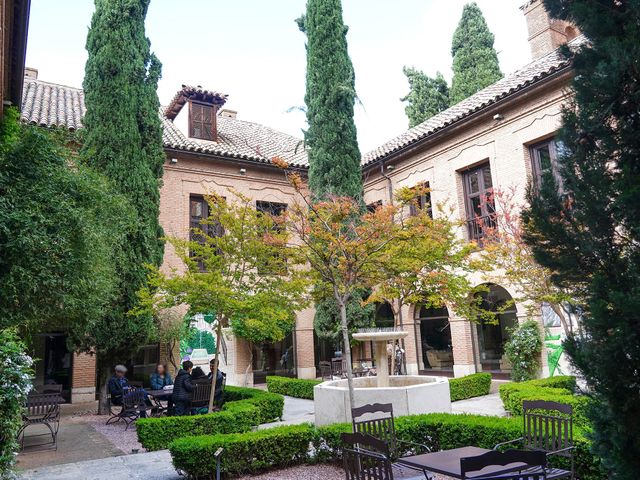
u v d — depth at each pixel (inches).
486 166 628.7
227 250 397.1
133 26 576.1
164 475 263.7
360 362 684.1
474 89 1120.8
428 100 1188.5
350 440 180.2
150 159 571.5
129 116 550.9
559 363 498.3
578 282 156.4
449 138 660.7
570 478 195.3
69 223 332.2
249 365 698.8
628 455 135.3
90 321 397.7
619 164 152.9
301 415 454.9
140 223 510.6
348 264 311.6
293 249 352.8
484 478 161.0
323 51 697.0
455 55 1175.0
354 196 644.7
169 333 580.7
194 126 787.4
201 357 660.7
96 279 367.2
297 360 749.9
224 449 252.8
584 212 150.6
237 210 405.1
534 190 172.1
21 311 320.8
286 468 269.6
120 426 427.8
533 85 546.0
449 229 484.7
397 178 742.5
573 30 758.5
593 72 155.3
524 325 537.3
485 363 634.2
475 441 250.4
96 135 530.3
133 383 603.8
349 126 680.4
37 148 332.2
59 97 730.2
